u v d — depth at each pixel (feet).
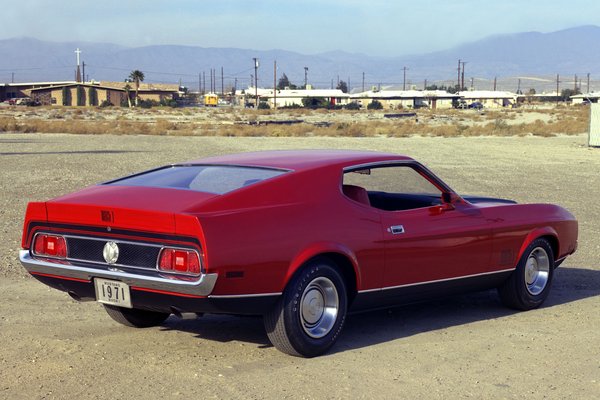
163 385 16.58
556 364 18.62
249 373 17.49
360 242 19.39
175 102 445.78
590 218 45.52
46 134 153.69
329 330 18.90
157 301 17.44
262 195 18.06
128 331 21.27
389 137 164.66
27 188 55.98
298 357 18.84
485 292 27.55
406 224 20.58
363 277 19.66
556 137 162.30
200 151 98.73
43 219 18.63
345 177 19.97
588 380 17.43
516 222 23.59
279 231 17.75
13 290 26.37
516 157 97.86
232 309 17.38
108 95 426.92
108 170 70.54
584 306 25.32
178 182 19.16
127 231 17.40
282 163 19.84
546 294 24.91
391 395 16.19
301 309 18.26
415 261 20.83
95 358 18.54
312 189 18.99
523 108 472.44
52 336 20.52
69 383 16.66
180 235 16.76
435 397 16.14
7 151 95.50
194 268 16.72
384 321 22.98
